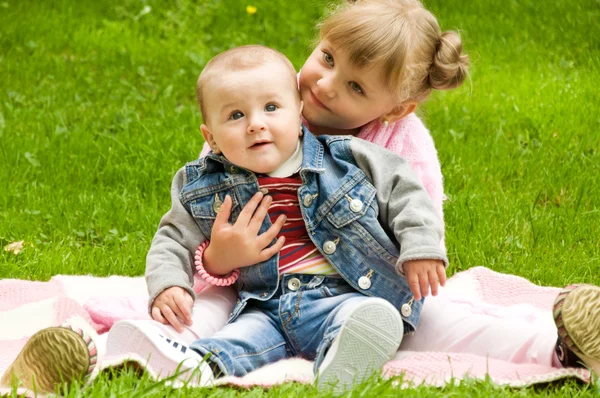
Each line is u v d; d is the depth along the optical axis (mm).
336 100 3707
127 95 8242
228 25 10672
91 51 9484
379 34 3598
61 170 6441
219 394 2961
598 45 9531
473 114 7617
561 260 5004
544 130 7219
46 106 7820
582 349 3109
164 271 3506
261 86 3471
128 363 3086
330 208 3539
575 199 5953
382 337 3098
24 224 5523
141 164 6516
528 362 3438
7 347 3729
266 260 3549
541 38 9781
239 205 3594
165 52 9617
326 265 3557
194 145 6738
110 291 4520
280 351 3465
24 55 9102
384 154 3654
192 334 3430
